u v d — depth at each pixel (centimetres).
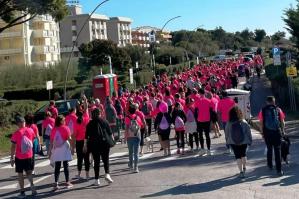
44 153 2092
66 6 3753
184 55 9669
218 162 1488
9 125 2953
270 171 1272
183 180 1239
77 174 1455
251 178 1197
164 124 1706
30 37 8656
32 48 8712
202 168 1402
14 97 5294
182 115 1727
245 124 1213
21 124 1205
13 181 1470
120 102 2500
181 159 1614
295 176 1188
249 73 5800
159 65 8056
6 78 5956
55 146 1246
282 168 1307
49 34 8988
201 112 1627
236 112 1213
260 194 1017
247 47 16238
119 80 5775
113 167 1565
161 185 1195
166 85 3036
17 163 1195
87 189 1222
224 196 1020
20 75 6044
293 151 1603
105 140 1241
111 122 2162
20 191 1227
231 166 1395
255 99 3834
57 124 1253
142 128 1755
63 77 6406
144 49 8894
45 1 3528
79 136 1363
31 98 5278
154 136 2378
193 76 4216
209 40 14412
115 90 3544
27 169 1198
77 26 13212
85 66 7262
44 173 1577
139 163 1599
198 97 1694
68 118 1476
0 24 7756
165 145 1725
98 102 2100
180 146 1836
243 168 1219
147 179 1296
